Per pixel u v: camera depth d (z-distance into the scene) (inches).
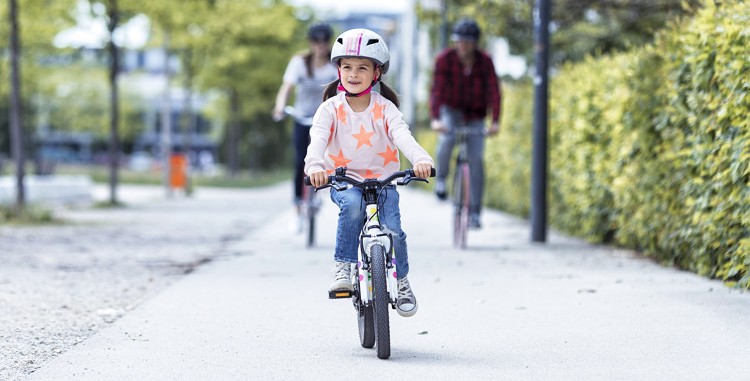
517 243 687.1
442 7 840.9
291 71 658.8
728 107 429.4
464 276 506.6
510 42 855.1
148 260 610.5
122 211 1212.5
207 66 2086.6
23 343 344.2
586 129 663.1
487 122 1076.5
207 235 820.0
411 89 2148.1
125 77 3892.7
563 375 285.1
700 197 463.2
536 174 682.8
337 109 322.7
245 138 3624.5
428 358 311.1
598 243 675.4
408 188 2041.1
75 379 285.7
